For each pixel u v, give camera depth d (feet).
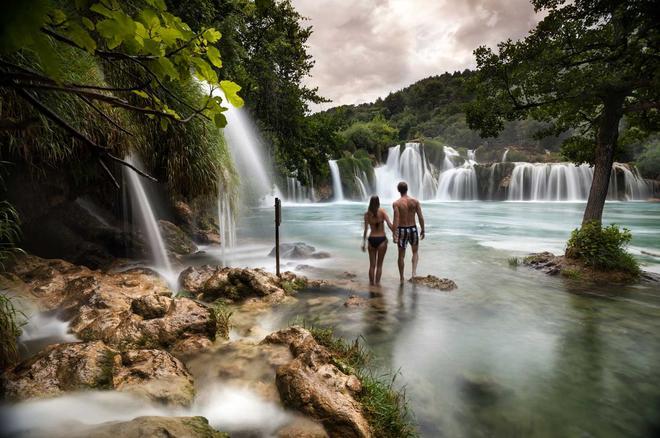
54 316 15.51
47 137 17.13
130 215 27.61
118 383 9.73
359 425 8.91
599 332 17.02
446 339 16.03
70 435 6.91
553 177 134.62
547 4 28.55
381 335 16.28
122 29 3.61
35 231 20.83
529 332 16.90
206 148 27.58
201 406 10.01
